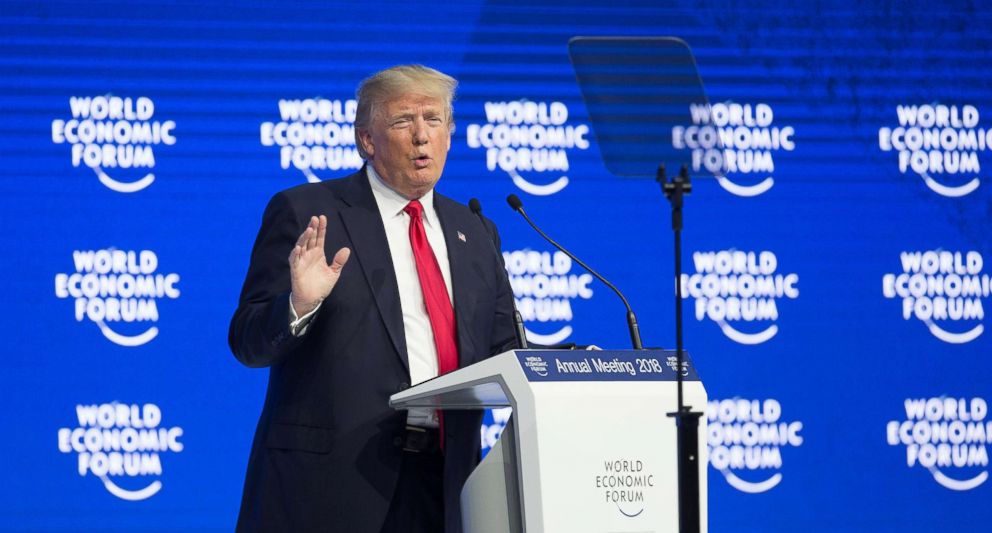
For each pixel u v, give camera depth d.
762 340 14.61
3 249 13.45
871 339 14.75
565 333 14.27
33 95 13.63
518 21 14.47
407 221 9.13
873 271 14.81
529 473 7.00
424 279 8.89
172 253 13.76
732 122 14.70
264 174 14.00
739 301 14.60
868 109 14.90
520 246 14.25
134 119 13.77
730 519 14.41
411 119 8.98
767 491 14.50
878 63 14.92
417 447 8.54
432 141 9.02
